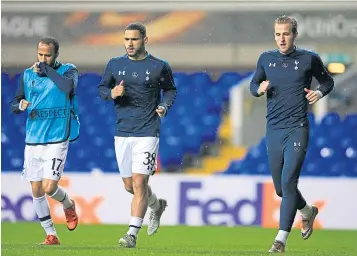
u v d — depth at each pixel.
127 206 41.03
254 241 33.66
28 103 26.83
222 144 44.88
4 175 41.69
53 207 40.75
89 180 41.12
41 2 45.22
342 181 40.50
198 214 40.59
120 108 26.84
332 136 43.38
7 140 44.16
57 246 27.41
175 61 45.34
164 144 45.09
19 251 25.33
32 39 45.50
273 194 40.25
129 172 27.23
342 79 44.50
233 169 44.41
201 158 44.94
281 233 25.81
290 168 25.56
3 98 44.47
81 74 44.72
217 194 40.53
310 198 40.62
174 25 45.09
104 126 44.47
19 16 45.41
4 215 41.50
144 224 40.78
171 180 40.66
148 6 44.97
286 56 25.89
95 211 41.06
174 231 37.44
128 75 26.58
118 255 24.19
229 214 40.47
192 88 45.00
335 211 40.47
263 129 44.62
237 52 45.06
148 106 26.69
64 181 41.22
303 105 25.81
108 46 45.34
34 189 27.80
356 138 43.28
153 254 24.73
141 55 26.77
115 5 45.00
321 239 35.31
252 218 40.38
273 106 25.95
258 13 44.62
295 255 25.02
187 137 45.03
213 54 45.12
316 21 44.00
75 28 45.31
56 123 27.16
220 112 44.97
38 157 27.41
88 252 24.94
